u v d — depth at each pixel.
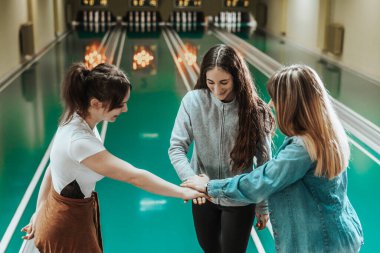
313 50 14.25
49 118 7.41
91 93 2.18
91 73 2.19
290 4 16.39
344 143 2.12
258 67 11.72
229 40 16.53
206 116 2.63
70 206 2.28
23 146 6.22
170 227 4.36
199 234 2.87
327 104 2.11
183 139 2.70
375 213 4.56
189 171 2.59
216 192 2.30
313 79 2.09
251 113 2.56
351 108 8.10
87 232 2.33
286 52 14.21
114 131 6.89
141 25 20.78
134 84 9.70
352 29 11.62
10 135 6.63
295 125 2.12
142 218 4.50
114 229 4.30
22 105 8.14
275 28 18.06
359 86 9.78
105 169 2.20
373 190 5.02
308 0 14.61
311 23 14.34
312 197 2.12
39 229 2.37
